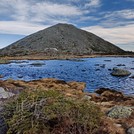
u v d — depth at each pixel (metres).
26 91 9.34
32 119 7.79
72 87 26.73
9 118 8.35
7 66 69.62
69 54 167.38
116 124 10.09
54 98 8.58
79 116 8.06
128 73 46.81
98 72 52.81
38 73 50.28
